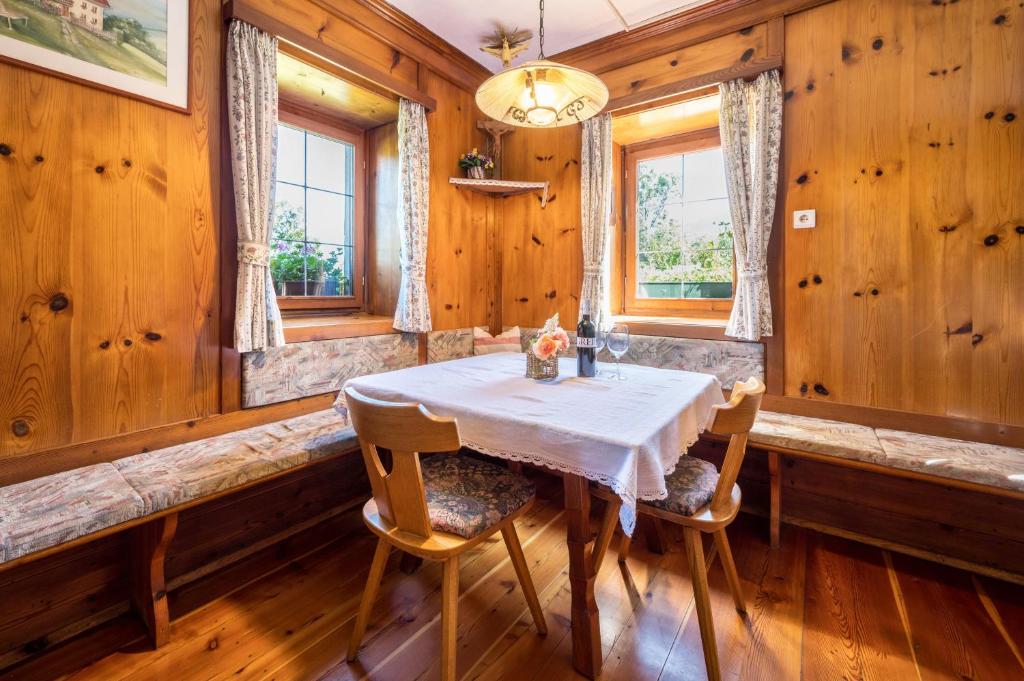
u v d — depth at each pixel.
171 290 1.78
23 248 1.45
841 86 2.12
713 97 2.50
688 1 2.38
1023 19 1.76
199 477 1.51
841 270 2.14
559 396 1.57
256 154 1.95
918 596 1.68
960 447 1.79
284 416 2.15
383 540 1.34
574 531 1.31
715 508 1.36
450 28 2.66
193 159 1.82
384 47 2.54
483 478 1.54
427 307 2.74
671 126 2.91
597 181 2.79
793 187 2.24
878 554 1.98
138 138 1.68
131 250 1.67
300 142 2.66
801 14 2.20
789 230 2.26
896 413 2.02
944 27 1.90
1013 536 1.78
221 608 1.62
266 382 2.07
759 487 2.35
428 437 1.12
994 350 1.84
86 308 1.58
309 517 2.22
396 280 2.87
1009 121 1.79
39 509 1.28
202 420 1.87
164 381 1.77
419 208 2.69
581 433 1.20
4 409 1.43
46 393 1.50
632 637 1.47
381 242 2.94
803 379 2.25
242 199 1.90
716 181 2.92
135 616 1.60
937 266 1.94
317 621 1.56
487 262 3.31
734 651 1.41
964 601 1.66
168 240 1.76
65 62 1.50
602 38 2.71
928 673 1.33
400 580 1.79
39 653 1.43
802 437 1.91
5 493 1.37
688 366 2.55
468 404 1.47
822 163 2.17
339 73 2.31
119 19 1.62
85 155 1.56
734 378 2.42
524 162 3.23
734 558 1.95
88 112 1.56
